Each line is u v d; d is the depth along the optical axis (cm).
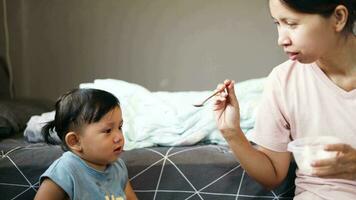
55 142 162
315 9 105
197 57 223
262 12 215
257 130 131
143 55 225
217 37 220
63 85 230
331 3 106
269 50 219
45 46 227
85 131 126
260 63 221
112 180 132
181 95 183
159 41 223
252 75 222
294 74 125
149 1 220
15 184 150
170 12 220
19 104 202
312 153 113
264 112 130
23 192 150
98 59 227
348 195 118
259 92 177
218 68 223
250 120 160
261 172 128
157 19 221
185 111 165
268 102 129
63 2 222
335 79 121
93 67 228
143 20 222
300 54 112
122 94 181
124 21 222
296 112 124
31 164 149
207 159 148
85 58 227
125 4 221
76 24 224
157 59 225
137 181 148
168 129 162
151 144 160
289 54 113
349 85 119
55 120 132
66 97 130
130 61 226
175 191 147
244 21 217
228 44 220
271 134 129
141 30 222
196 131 161
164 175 147
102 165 131
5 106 190
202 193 147
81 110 125
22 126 187
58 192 123
